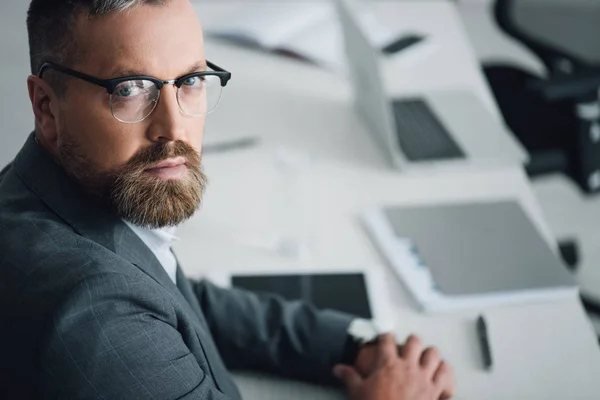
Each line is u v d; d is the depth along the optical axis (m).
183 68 0.95
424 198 1.67
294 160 1.78
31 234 0.92
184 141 0.98
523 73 2.53
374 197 1.67
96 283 0.87
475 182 1.72
